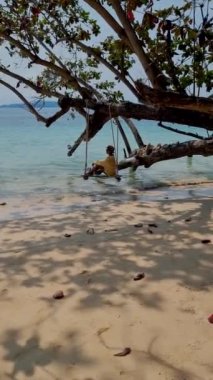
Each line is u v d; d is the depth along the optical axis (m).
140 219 7.93
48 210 9.20
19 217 8.51
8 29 9.51
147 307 4.07
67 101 10.20
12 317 3.97
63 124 72.94
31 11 9.23
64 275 4.98
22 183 13.10
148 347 3.37
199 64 7.39
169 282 4.65
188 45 7.03
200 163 18.30
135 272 4.99
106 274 4.96
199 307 4.02
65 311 4.06
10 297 4.41
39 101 10.56
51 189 12.12
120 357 3.25
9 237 6.83
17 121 89.88
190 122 9.36
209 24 5.51
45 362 3.24
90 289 4.55
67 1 8.23
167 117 9.43
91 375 3.05
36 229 7.34
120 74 9.04
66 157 20.50
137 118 9.79
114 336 3.56
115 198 10.69
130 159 12.27
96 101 10.06
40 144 28.34
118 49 9.00
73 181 13.60
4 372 3.13
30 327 3.77
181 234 6.64
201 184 12.99
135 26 6.86
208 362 3.13
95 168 14.55
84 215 8.45
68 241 6.45
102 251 5.85
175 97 5.53
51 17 10.03
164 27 5.52
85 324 3.79
